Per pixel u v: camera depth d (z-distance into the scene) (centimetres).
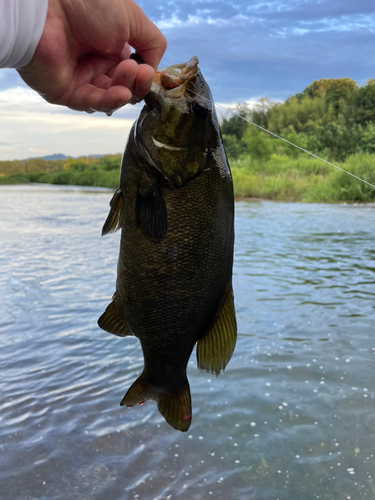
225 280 44
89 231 313
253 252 219
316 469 68
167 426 79
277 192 546
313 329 118
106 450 73
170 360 45
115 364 102
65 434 77
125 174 42
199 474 68
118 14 37
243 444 74
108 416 82
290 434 76
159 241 41
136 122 42
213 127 42
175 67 43
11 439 76
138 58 39
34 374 98
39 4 34
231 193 43
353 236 262
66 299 148
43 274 183
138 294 43
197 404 85
